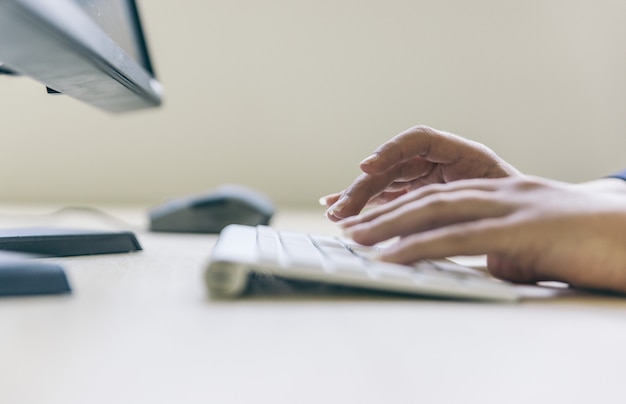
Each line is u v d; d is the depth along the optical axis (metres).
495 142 1.60
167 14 1.50
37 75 0.46
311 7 1.53
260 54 1.54
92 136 1.50
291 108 1.56
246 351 0.24
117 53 0.49
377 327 0.29
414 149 0.59
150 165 1.53
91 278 0.41
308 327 0.28
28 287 0.33
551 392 0.20
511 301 0.36
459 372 0.22
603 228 0.38
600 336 0.28
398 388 0.21
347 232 0.43
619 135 1.61
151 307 0.32
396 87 1.57
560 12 1.57
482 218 0.40
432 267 0.41
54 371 0.21
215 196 0.89
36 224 0.86
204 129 1.54
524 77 1.59
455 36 1.57
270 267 0.34
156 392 0.20
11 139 1.47
